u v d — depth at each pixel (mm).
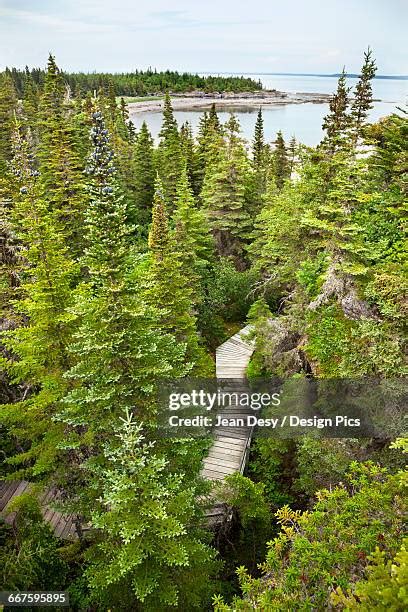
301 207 15375
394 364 9297
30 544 9219
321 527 7246
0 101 32719
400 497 7102
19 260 15922
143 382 9047
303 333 13703
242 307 23328
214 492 12523
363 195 12586
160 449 9406
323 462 10961
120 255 8930
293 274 16438
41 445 10633
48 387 10289
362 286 11992
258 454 14945
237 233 26016
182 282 14258
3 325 14516
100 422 8961
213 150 32281
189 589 8656
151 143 31406
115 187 8898
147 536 7609
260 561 11891
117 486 7262
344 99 16297
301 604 5961
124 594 8664
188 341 14156
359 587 4758
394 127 15938
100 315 8953
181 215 22438
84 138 27078
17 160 20281
